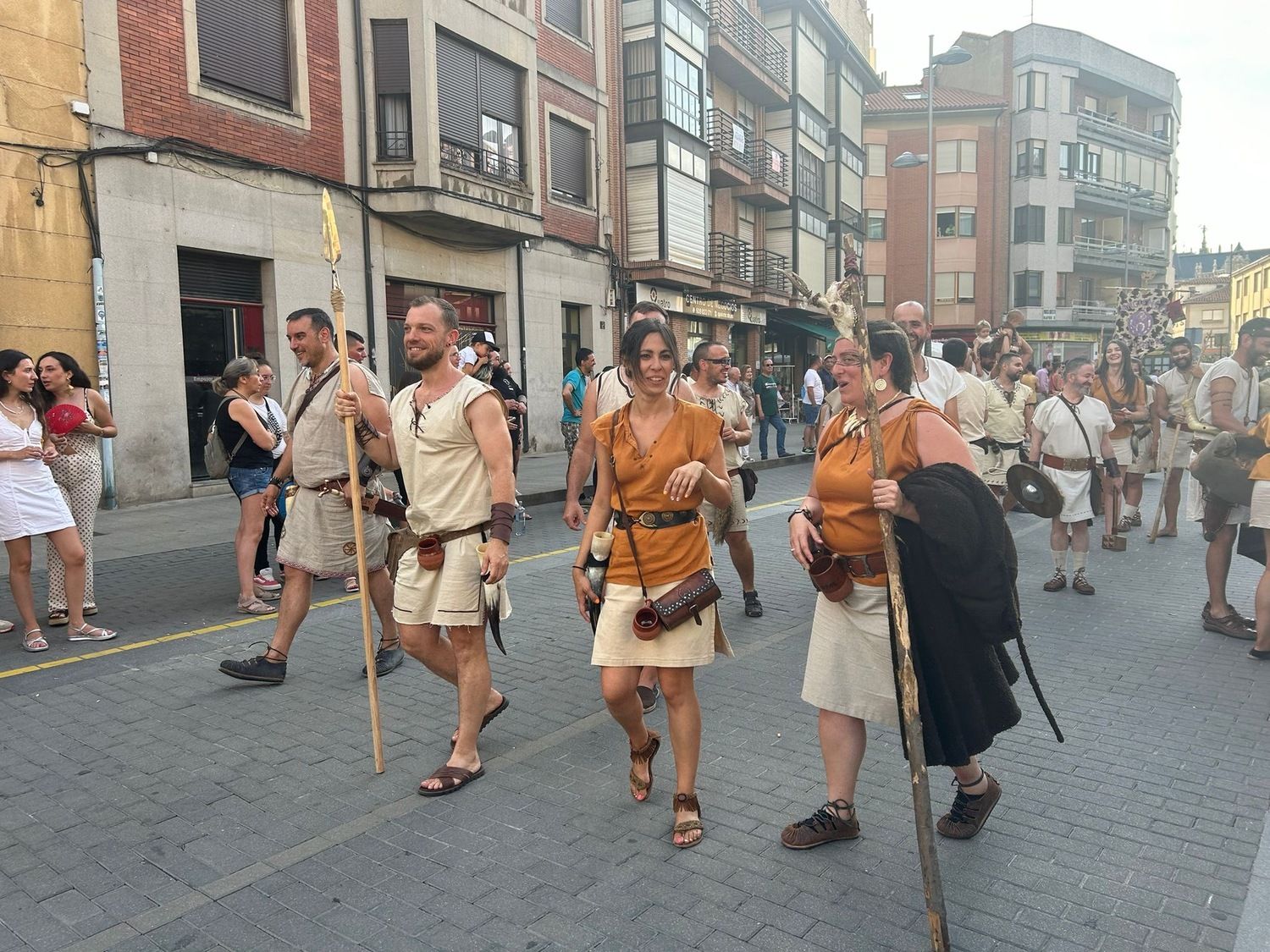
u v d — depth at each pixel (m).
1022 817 3.38
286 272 13.30
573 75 19.58
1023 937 2.64
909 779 3.71
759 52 27.78
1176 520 9.94
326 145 14.05
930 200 26.17
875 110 46.00
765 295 27.81
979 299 46.91
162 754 4.05
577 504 4.78
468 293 17.42
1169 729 4.25
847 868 3.03
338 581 7.73
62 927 2.75
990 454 7.86
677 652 3.17
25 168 10.29
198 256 12.33
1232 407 6.17
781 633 6.00
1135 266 50.19
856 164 36.72
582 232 20.25
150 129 11.51
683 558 3.23
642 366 3.19
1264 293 74.88
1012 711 3.02
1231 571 7.88
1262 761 3.89
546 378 19.19
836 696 3.10
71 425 6.02
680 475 3.11
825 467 3.04
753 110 29.44
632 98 21.89
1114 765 3.85
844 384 2.96
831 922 2.72
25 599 5.60
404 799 3.59
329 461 4.84
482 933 2.69
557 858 3.12
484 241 17.31
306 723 4.41
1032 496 3.55
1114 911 2.76
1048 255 46.69
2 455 5.42
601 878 2.98
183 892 2.94
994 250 47.12
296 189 13.45
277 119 13.17
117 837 3.30
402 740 4.18
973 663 2.94
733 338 28.73
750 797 3.56
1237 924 2.69
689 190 23.20
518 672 5.19
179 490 11.89
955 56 25.86
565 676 5.11
